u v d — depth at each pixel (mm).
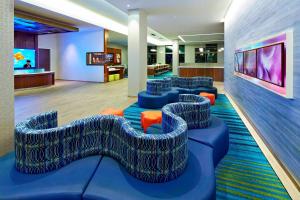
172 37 16859
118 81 14734
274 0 3314
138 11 8164
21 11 8359
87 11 9609
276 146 3207
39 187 1820
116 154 2285
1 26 2617
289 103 2746
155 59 25859
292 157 2643
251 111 4848
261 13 4012
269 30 3545
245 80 5477
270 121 3490
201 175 2025
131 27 8320
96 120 2387
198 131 3160
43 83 11211
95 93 9422
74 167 2127
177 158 1979
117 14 10234
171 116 2643
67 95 8852
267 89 3551
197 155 2430
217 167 2955
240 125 4938
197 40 18625
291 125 2676
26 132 2023
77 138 2260
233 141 3951
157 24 11188
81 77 14648
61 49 15117
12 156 2395
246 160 3182
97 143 2404
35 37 13352
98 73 13992
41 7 7941
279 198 2307
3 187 1826
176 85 8750
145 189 1808
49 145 2061
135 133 2012
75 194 1760
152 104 6480
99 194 1735
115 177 1971
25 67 12867
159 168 1898
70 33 14594
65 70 15195
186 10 8336
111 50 18406
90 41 13953
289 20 2748
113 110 4895
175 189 1812
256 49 4184
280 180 2654
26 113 5781
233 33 7316
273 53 3189
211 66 15305
